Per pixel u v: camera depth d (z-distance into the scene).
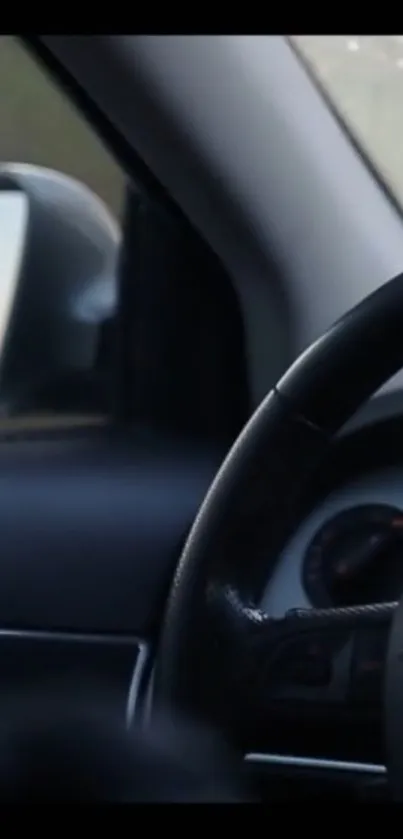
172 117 0.69
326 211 0.70
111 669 0.77
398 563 0.67
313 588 0.67
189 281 0.75
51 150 0.75
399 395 0.67
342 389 0.62
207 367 0.76
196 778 0.68
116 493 0.77
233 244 0.71
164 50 0.69
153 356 0.77
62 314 0.80
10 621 0.78
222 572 0.65
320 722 0.65
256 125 0.69
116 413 0.79
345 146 0.71
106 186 0.76
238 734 0.66
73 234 0.79
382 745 0.64
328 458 0.67
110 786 0.74
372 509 0.67
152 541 0.77
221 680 0.66
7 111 0.74
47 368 0.81
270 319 0.72
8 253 0.80
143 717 0.71
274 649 0.65
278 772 0.67
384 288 0.60
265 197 0.70
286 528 0.66
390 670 0.58
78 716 0.76
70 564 0.78
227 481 0.64
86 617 0.77
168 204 0.73
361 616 0.63
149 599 0.77
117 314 0.79
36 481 0.79
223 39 0.69
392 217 0.71
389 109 0.71
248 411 0.74
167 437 0.77
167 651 0.67
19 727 0.77
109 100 0.71
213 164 0.70
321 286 0.71
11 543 0.78
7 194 0.79
